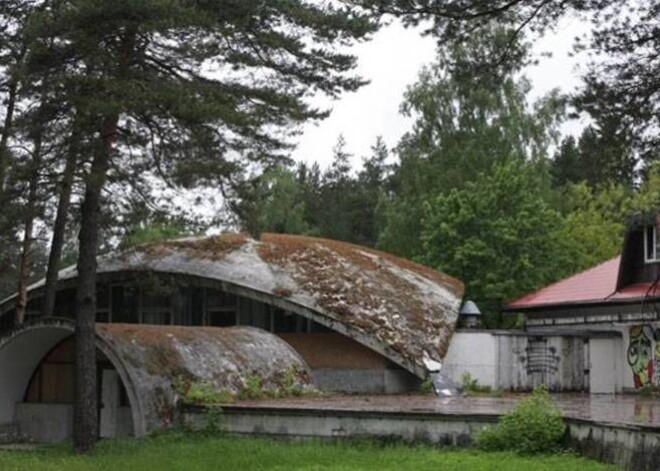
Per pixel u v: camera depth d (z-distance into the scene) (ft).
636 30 47.44
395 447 64.85
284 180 195.83
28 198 77.15
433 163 172.04
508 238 142.61
